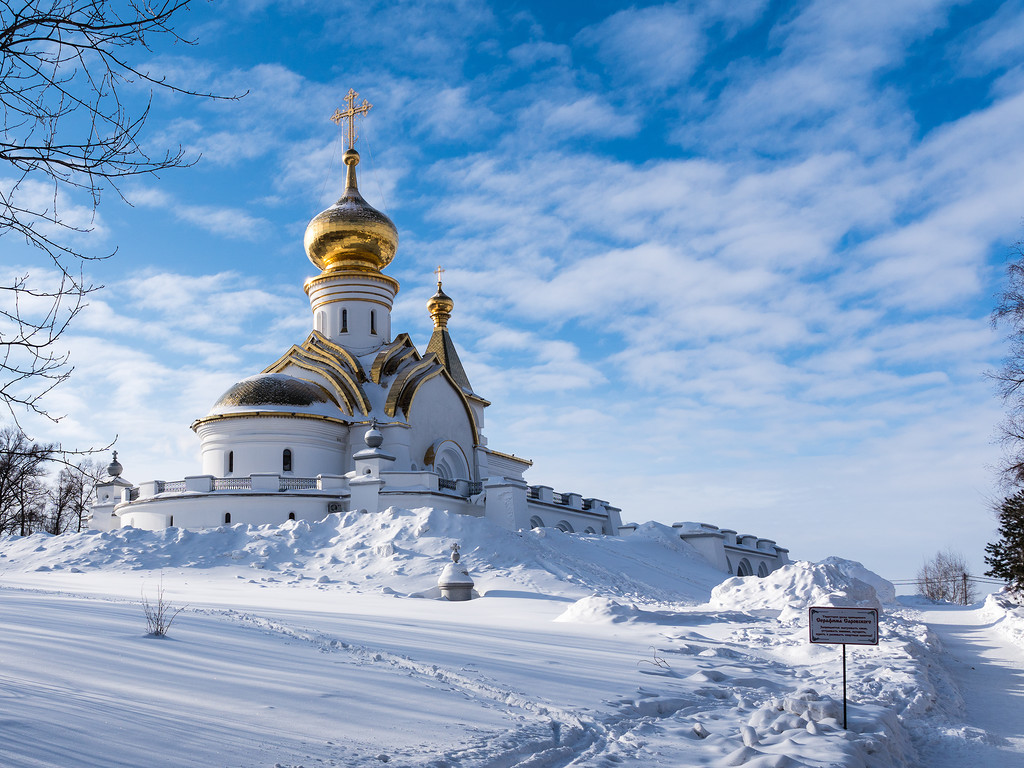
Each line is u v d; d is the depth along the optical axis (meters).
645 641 17.86
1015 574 33.03
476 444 57.12
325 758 7.03
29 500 25.83
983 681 16.58
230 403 48.66
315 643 13.27
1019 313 25.16
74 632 11.58
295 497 43.91
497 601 27.36
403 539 36.25
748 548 61.47
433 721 8.77
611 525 59.38
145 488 46.19
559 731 9.08
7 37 7.13
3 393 7.39
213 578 32.16
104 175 7.66
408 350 56.66
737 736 9.41
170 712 7.83
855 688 13.15
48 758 6.08
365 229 57.09
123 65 7.67
